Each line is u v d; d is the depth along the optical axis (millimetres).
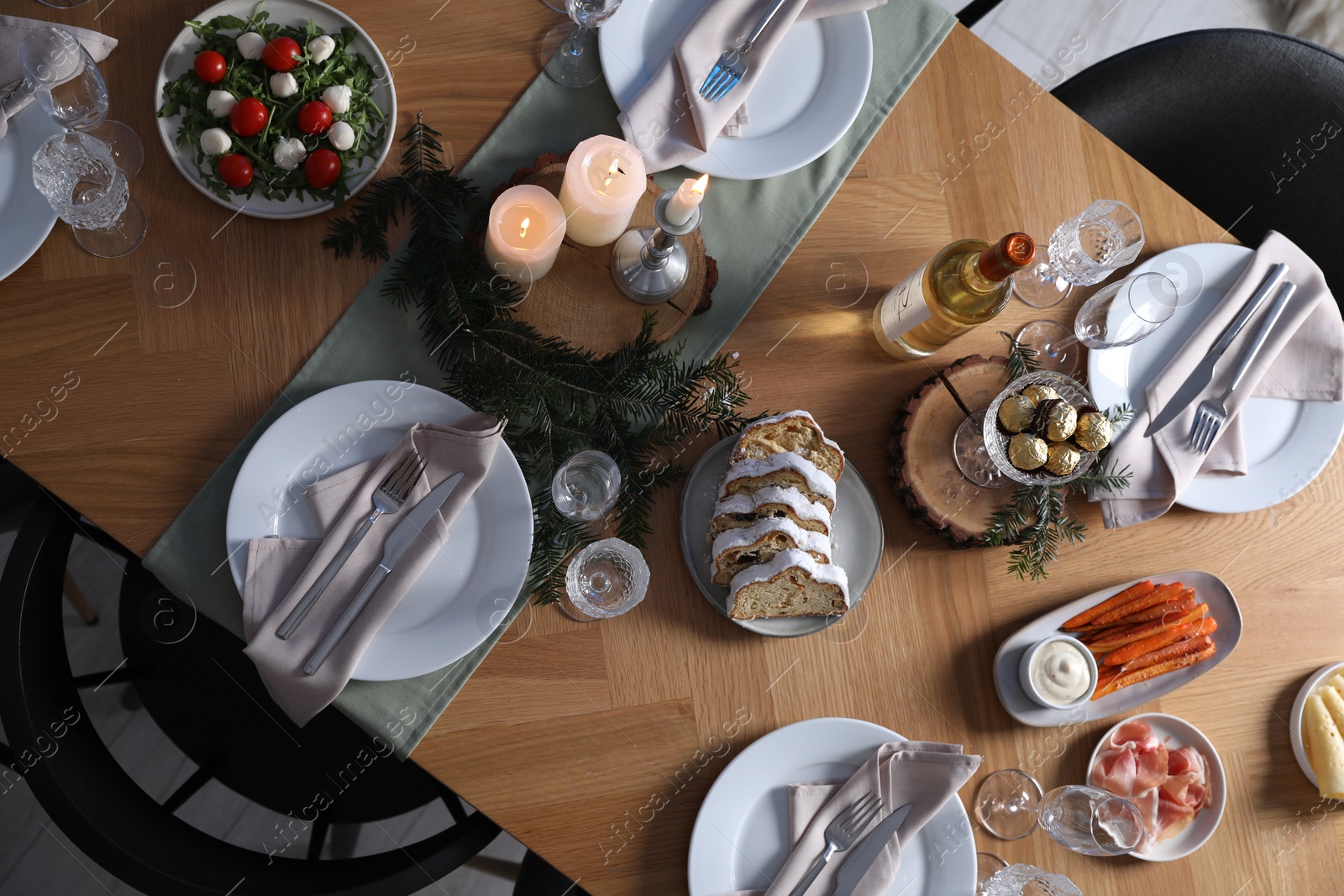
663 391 982
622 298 1044
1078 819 997
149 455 971
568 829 976
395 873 1077
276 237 1017
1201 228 1205
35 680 1028
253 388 997
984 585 1098
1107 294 1118
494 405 974
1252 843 1097
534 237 947
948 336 1051
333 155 972
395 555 935
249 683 1255
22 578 1047
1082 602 1085
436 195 1020
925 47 1185
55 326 975
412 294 1021
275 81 956
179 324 993
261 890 1042
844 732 998
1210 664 1103
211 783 1666
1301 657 1146
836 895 962
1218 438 1133
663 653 1021
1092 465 1102
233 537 924
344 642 912
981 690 1076
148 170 1001
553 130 1092
